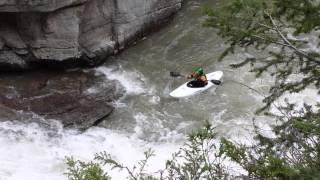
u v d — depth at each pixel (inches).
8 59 689.0
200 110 641.0
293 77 543.5
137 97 669.3
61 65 711.1
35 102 628.1
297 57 300.0
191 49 788.6
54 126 589.0
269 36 264.4
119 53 778.8
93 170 211.2
